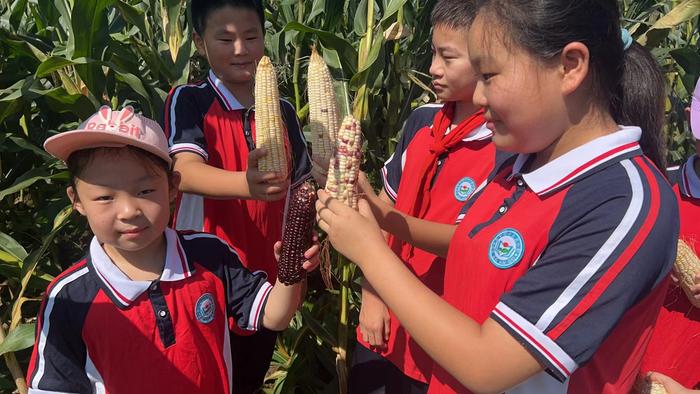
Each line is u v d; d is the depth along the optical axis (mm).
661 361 2324
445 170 2318
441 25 2201
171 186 1871
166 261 1782
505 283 1405
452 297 1606
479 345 1276
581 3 1215
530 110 1268
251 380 2748
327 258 2496
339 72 3334
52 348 1681
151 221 1692
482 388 1285
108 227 1667
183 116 2535
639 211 1210
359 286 3398
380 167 3814
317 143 2184
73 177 1682
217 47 2568
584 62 1228
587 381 1357
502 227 1427
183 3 3990
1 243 3107
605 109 1338
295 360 3273
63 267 3715
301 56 3918
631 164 1282
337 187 1683
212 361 1846
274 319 1873
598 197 1261
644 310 1306
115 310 1705
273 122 2230
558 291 1239
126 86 3756
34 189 3811
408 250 2436
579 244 1247
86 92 3396
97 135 1601
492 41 1250
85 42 3145
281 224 2770
